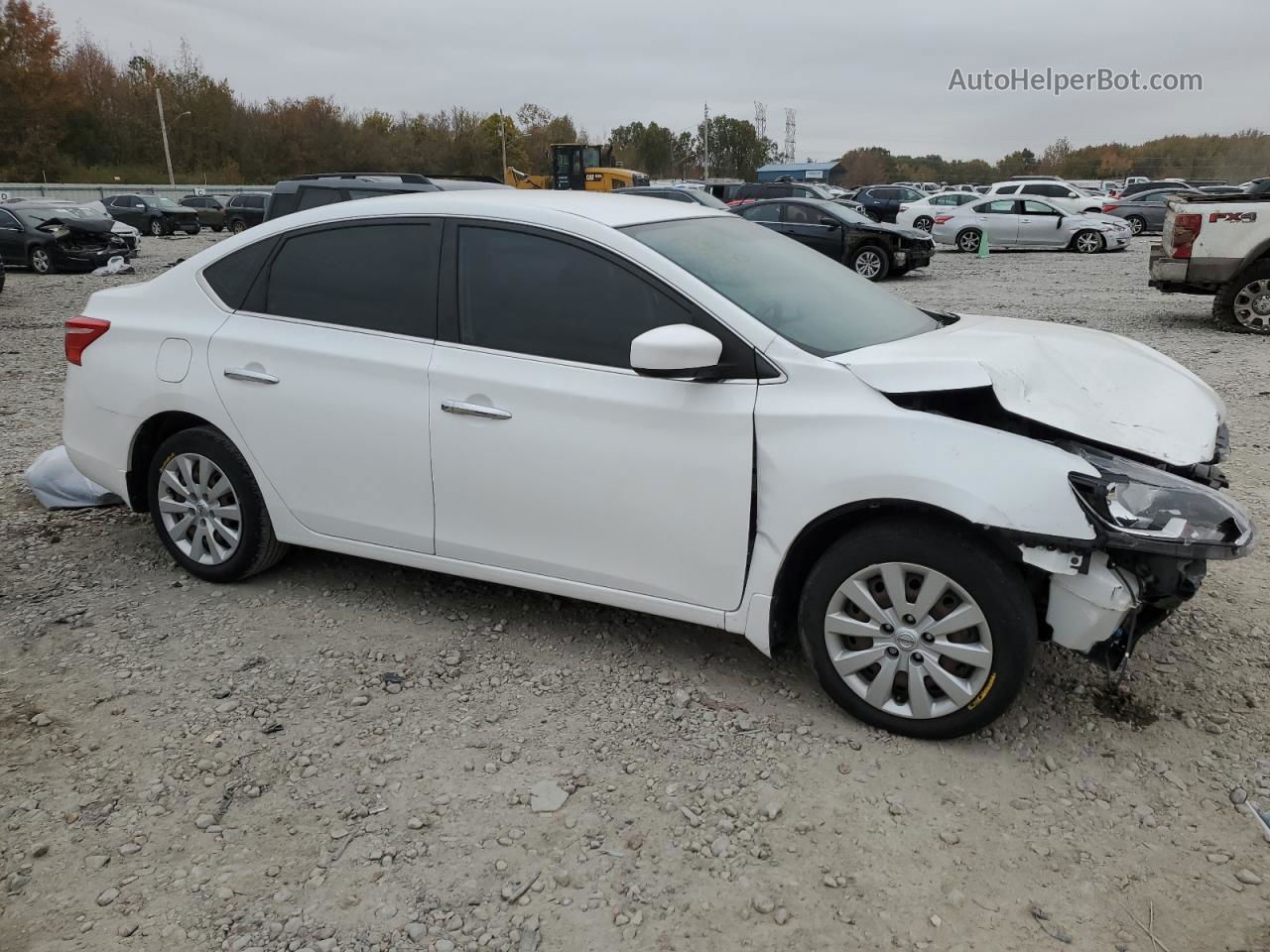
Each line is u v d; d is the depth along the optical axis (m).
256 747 3.03
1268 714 3.15
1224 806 2.73
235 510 4.04
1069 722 3.12
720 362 3.08
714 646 3.66
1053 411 2.85
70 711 3.23
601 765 2.94
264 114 71.69
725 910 2.37
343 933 2.31
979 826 2.66
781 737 3.06
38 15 58.31
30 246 19.20
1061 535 2.63
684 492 3.12
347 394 3.65
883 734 3.07
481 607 3.99
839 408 2.91
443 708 3.25
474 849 2.59
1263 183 14.12
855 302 3.63
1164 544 2.57
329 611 3.96
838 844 2.59
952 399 2.96
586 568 3.36
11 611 3.94
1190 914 2.35
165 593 4.12
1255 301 10.83
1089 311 13.02
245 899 2.41
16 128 59.88
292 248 3.87
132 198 33.12
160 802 2.77
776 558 3.03
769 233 4.09
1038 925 2.32
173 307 4.10
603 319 3.26
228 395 3.89
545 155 84.31
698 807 2.74
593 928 2.32
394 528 3.69
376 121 77.94
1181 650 3.57
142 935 2.30
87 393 4.25
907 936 2.29
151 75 68.06
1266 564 4.34
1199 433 3.00
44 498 5.13
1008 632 2.79
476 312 3.46
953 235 25.09
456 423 3.44
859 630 3.01
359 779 2.87
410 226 3.62
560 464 3.29
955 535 2.81
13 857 2.56
